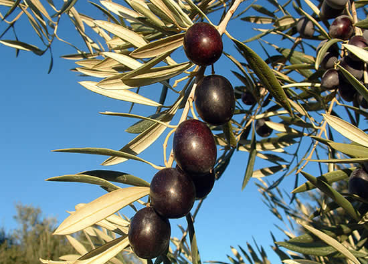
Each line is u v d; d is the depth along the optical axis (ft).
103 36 1.05
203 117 0.57
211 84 0.57
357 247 0.69
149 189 0.55
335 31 0.80
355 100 0.91
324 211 0.72
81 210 0.48
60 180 0.50
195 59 0.56
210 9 1.02
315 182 0.58
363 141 0.57
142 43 0.72
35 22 0.99
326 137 0.86
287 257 0.98
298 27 1.00
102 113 0.56
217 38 0.56
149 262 0.63
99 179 0.51
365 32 0.79
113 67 0.75
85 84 0.64
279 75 0.89
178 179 0.54
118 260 0.73
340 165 1.15
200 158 0.53
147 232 0.53
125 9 0.83
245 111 1.08
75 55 1.05
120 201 0.51
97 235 0.83
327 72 0.79
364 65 0.76
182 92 0.65
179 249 0.91
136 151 0.65
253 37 1.03
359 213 0.60
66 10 0.88
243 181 0.96
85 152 0.52
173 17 0.59
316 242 0.61
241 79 0.97
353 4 0.82
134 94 0.65
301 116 1.06
